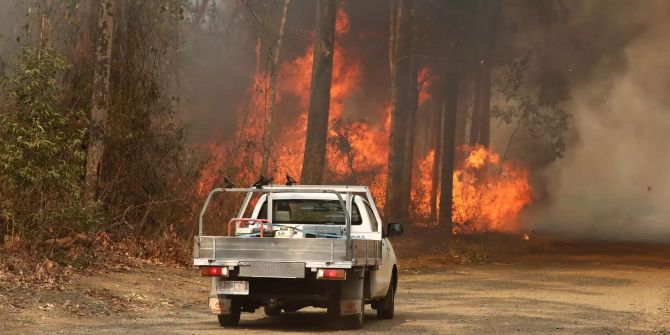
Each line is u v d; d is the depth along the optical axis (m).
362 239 17.00
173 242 28.59
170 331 16.05
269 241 16.47
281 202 19.11
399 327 17.78
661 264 43.78
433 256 43.47
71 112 27.86
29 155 23.00
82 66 30.36
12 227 23.42
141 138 31.09
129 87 31.28
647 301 24.86
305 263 16.33
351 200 18.92
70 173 24.12
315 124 45.75
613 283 31.38
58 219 24.00
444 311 21.20
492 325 18.20
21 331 15.27
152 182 31.08
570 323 18.89
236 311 17.33
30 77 23.55
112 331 15.72
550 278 33.16
